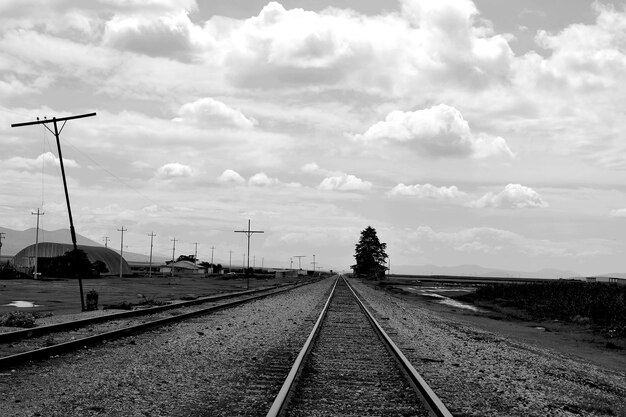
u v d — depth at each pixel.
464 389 10.71
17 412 7.95
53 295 42.59
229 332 18.55
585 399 10.97
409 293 81.06
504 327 35.16
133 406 8.41
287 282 97.81
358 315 27.64
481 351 17.77
